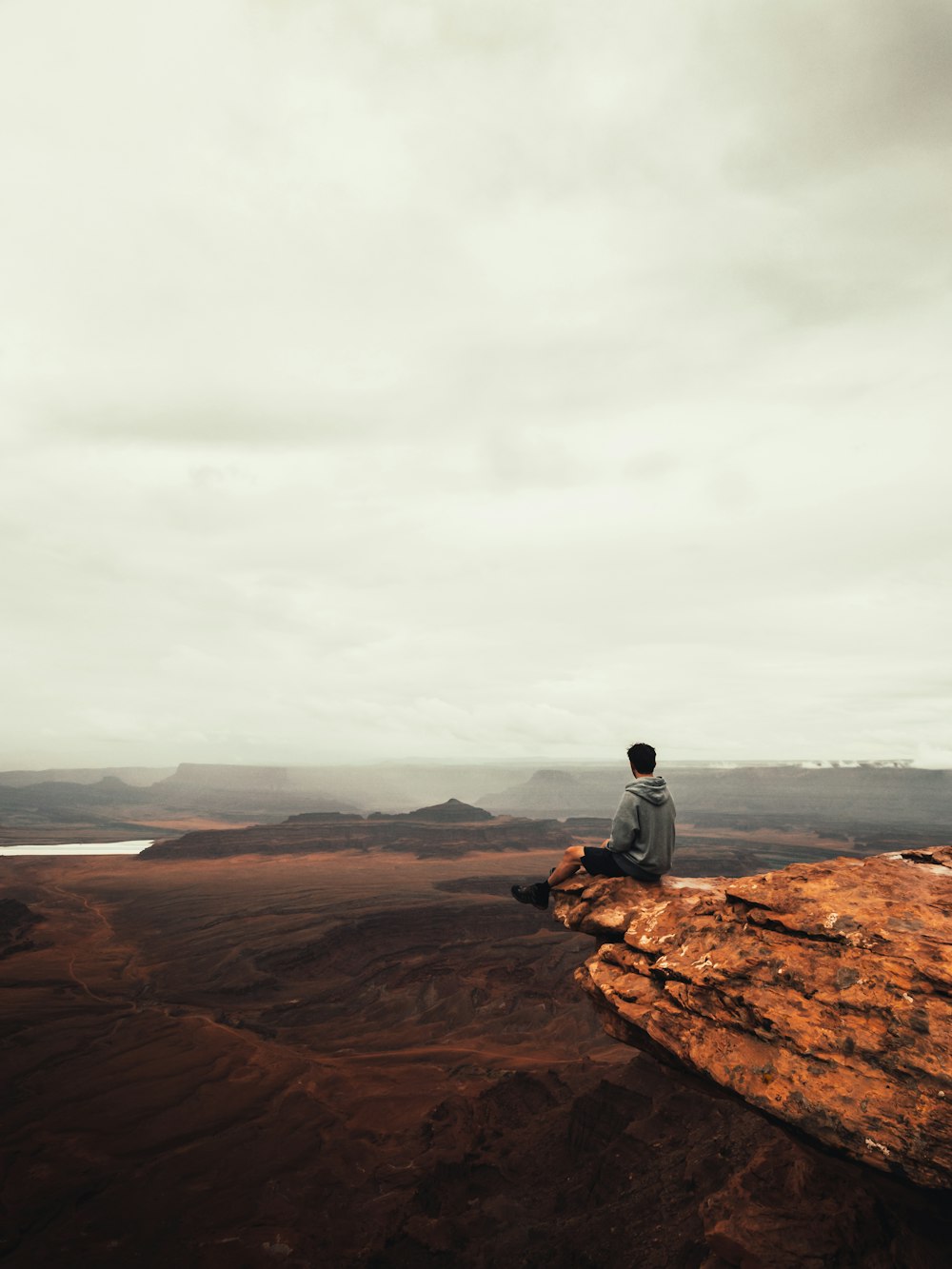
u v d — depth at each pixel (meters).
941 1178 5.58
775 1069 6.77
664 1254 13.77
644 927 9.03
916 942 6.78
